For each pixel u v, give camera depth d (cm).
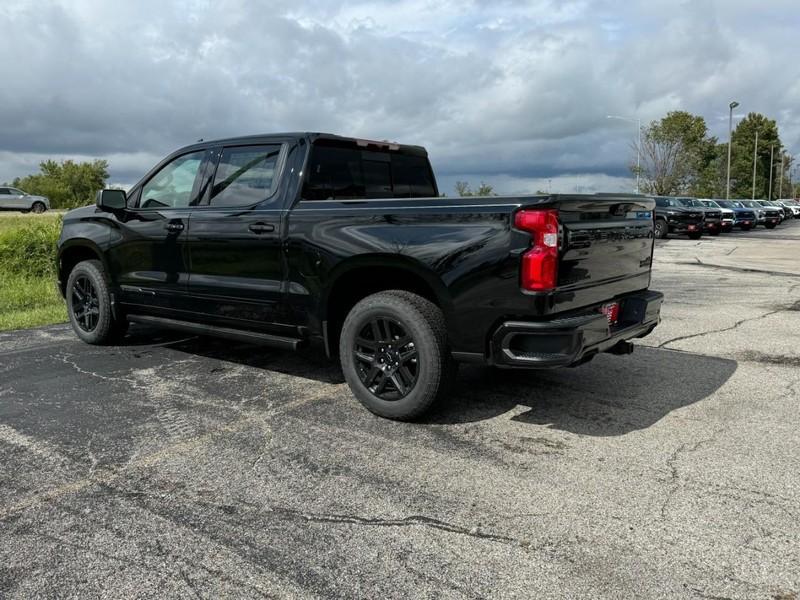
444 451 383
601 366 568
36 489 339
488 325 388
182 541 287
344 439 404
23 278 1122
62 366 580
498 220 379
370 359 436
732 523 298
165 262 558
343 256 436
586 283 409
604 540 285
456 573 262
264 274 487
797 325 746
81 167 6612
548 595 247
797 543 281
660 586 252
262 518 307
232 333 523
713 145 6600
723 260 1633
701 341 664
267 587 253
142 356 615
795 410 450
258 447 392
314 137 486
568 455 376
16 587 255
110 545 284
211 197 529
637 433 409
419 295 431
